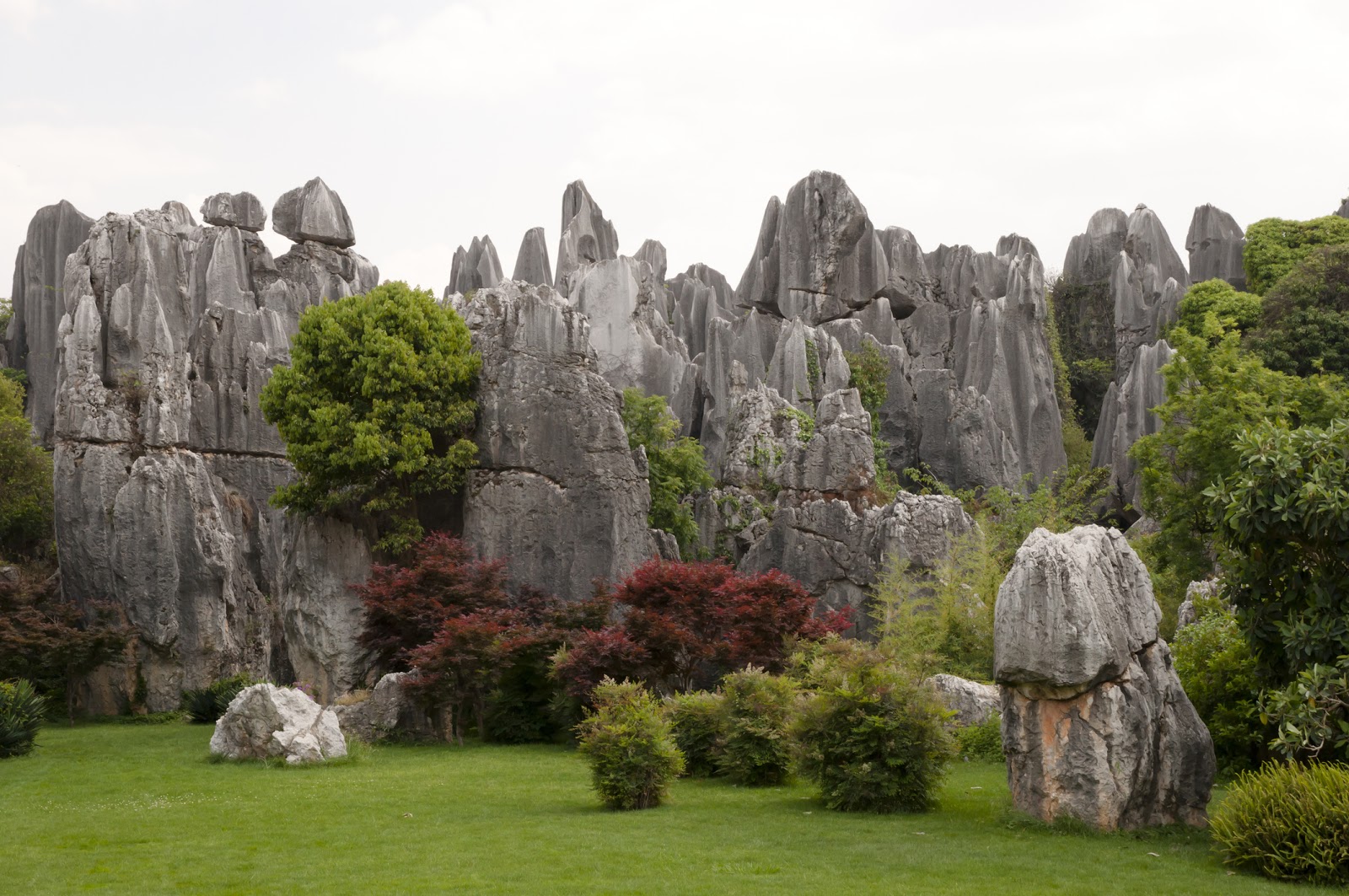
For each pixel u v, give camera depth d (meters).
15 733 30.27
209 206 71.31
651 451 53.00
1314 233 77.88
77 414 46.12
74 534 45.38
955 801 21.67
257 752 28.45
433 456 42.62
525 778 25.53
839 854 16.89
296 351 42.97
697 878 15.40
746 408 57.72
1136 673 18.47
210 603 45.72
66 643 41.09
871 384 68.06
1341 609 18.03
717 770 25.55
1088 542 18.97
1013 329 76.44
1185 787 18.61
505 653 32.47
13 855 17.36
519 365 43.12
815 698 21.50
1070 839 17.66
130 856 17.19
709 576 32.94
